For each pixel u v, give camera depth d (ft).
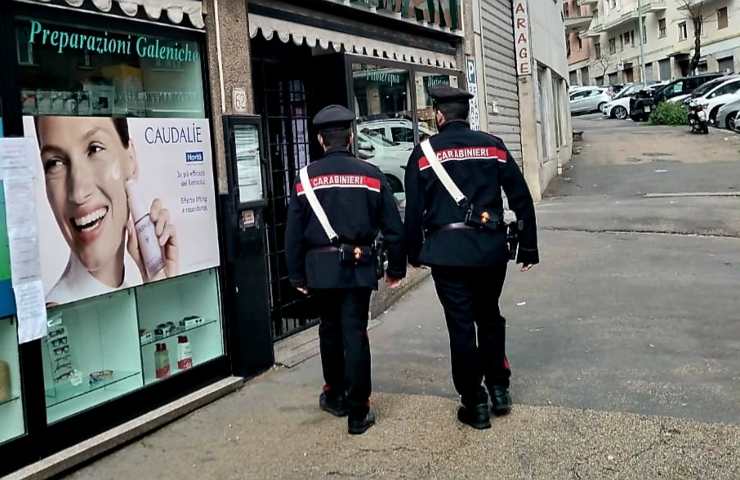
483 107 38.14
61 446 13.79
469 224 14.15
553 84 66.28
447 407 15.64
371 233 14.84
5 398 13.10
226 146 17.51
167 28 16.26
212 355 17.61
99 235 14.62
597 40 205.77
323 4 22.47
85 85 14.65
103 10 14.62
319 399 16.28
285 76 23.66
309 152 23.56
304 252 15.07
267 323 18.75
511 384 16.67
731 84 85.76
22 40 13.37
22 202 13.07
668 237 32.48
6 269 12.92
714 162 57.77
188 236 16.72
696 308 21.86
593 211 39.70
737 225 33.55
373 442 14.16
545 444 13.57
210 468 13.55
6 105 12.93
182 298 16.94
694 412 14.47
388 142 26.45
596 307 22.66
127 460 14.08
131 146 15.33
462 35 33.76
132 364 15.67
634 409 14.83
